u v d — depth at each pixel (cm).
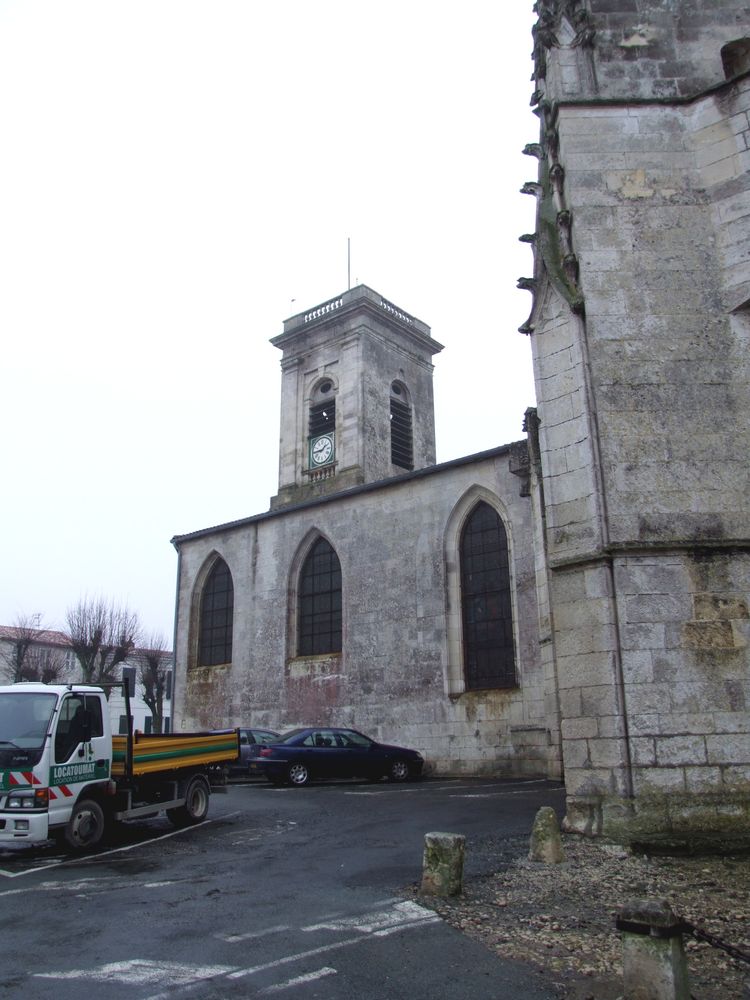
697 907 672
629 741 936
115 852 1125
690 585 977
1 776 1075
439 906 714
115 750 1252
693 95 1155
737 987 507
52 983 550
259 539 3150
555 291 1125
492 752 2300
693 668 951
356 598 2741
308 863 977
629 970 460
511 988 516
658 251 1103
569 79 1191
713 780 915
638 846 885
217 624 3256
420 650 2528
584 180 1133
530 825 1182
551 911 683
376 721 2570
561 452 1076
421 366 4341
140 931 678
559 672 1009
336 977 544
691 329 1073
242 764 2394
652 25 1203
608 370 1062
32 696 1135
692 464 1027
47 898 827
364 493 2820
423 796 1717
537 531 1969
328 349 4094
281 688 2888
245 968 569
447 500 2578
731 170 1109
